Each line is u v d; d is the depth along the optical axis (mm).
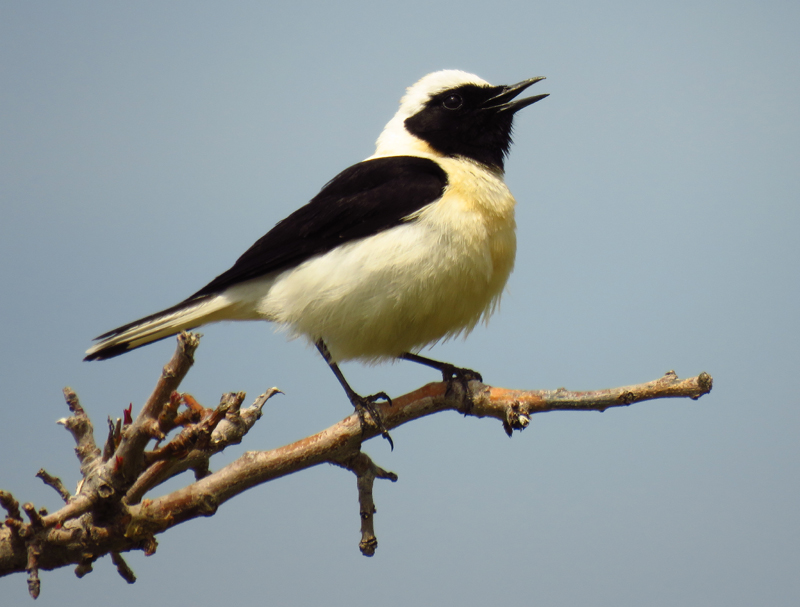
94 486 6918
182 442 6785
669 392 7953
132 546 7246
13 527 6746
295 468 8195
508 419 8391
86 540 7016
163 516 7336
